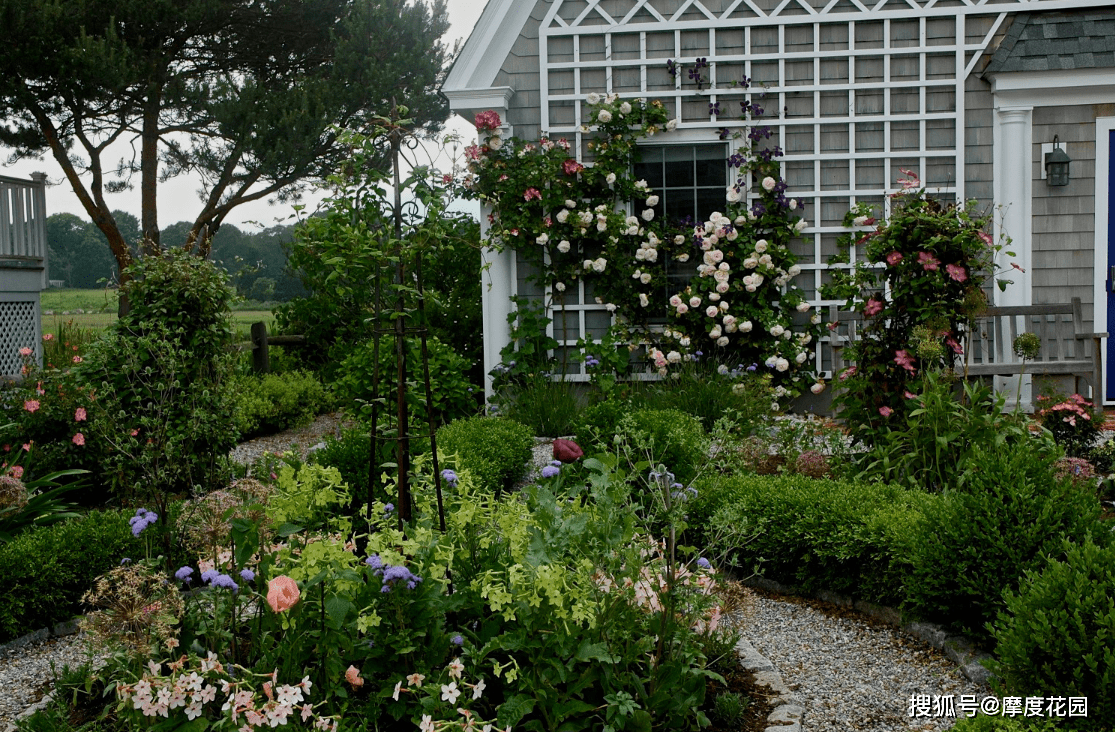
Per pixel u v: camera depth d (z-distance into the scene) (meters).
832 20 9.18
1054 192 8.88
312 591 2.76
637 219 9.65
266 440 9.55
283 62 16.06
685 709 2.84
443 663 2.83
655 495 3.10
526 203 9.51
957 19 8.99
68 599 4.36
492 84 9.69
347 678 2.61
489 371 9.83
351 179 3.70
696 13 9.43
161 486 4.96
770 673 3.48
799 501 4.59
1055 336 8.70
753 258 9.23
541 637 2.76
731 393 7.96
